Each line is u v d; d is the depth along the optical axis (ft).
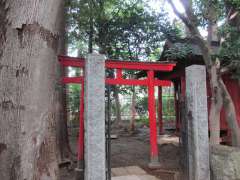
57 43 16.52
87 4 38.22
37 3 15.01
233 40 19.74
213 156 15.81
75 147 34.47
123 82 24.36
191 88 16.20
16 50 14.65
